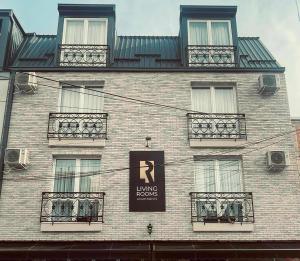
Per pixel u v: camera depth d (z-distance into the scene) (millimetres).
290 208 12477
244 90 13742
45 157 12859
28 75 13375
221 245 11562
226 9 14938
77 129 13156
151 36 16500
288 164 12641
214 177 12953
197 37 14750
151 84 13750
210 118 13305
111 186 12586
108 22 14727
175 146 13039
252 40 16375
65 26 14664
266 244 11703
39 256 10969
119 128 13195
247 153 13008
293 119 14000
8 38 14500
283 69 14008
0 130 13055
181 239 12047
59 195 12508
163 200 12453
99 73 13883
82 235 12047
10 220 12180
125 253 11023
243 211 12445
